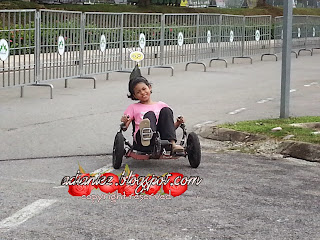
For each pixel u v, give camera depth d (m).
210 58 21.67
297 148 8.99
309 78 18.61
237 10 50.94
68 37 15.77
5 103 13.59
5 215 6.33
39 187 7.35
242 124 10.62
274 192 7.22
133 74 8.52
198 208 6.60
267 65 22.69
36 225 6.05
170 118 8.16
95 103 13.70
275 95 15.12
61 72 16.47
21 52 14.30
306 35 27.20
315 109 12.94
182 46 20.33
